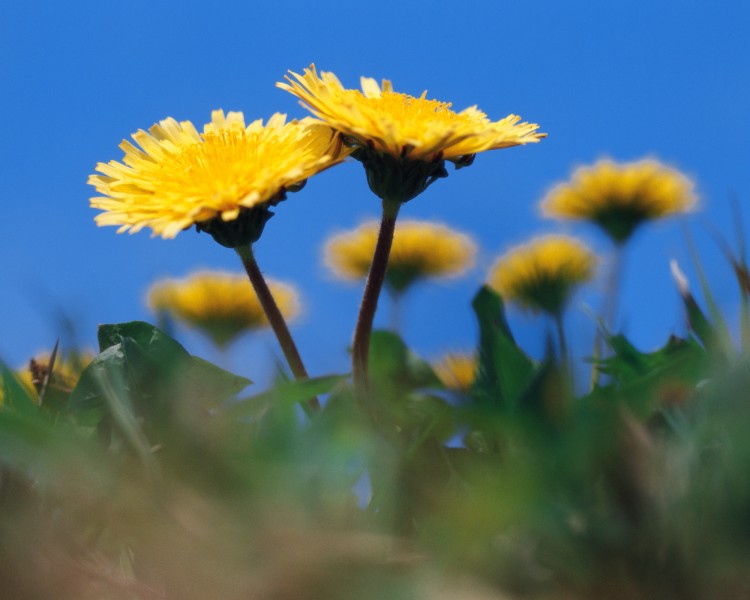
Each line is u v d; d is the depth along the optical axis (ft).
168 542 1.27
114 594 1.40
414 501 1.59
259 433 1.68
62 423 1.74
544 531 1.30
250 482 1.34
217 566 1.22
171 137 1.95
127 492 1.36
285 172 1.89
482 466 1.72
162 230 1.86
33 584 1.37
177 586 1.24
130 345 1.73
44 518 1.51
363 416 1.71
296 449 1.55
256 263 1.91
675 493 1.28
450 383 1.92
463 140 1.90
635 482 1.29
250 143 1.91
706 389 1.64
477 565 1.28
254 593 1.19
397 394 1.87
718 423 1.47
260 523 1.26
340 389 1.73
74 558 1.43
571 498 1.34
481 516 1.29
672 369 1.74
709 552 1.26
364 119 1.88
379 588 1.19
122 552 1.54
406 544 1.37
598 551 1.27
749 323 1.76
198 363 1.81
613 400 1.70
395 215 1.91
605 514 1.31
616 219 2.83
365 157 1.91
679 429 1.53
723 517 1.27
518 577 1.28
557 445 1.42
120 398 1.69
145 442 1.51
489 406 1.69
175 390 1.69
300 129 1.92
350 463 1.56
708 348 1.76
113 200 1.90
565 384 1.67
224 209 1.89
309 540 1.22
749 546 1.25
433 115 1.91
